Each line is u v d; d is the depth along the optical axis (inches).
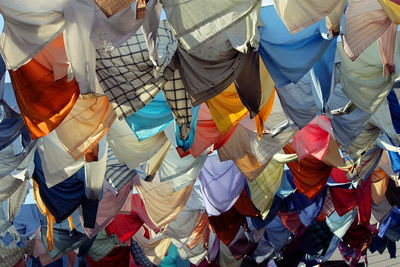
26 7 154.3
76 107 198.5
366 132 272.5
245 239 440.5
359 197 365.4
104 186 259.1
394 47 200.1
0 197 222.4
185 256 396.2
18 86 174.2
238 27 173.5
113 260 426.3
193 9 159.3
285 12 166.4
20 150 207.9
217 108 209.6
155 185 294.8
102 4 153.2
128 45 179.6
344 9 175.2
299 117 214.2
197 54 180.7
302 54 185.9
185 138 196.9
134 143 226.4
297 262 497.7
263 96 199.3
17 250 344.5
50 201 252.1
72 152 202.1
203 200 341.1
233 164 305.1
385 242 475.8
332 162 287.4
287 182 350.0
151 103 206.8
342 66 212.4
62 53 173.5
